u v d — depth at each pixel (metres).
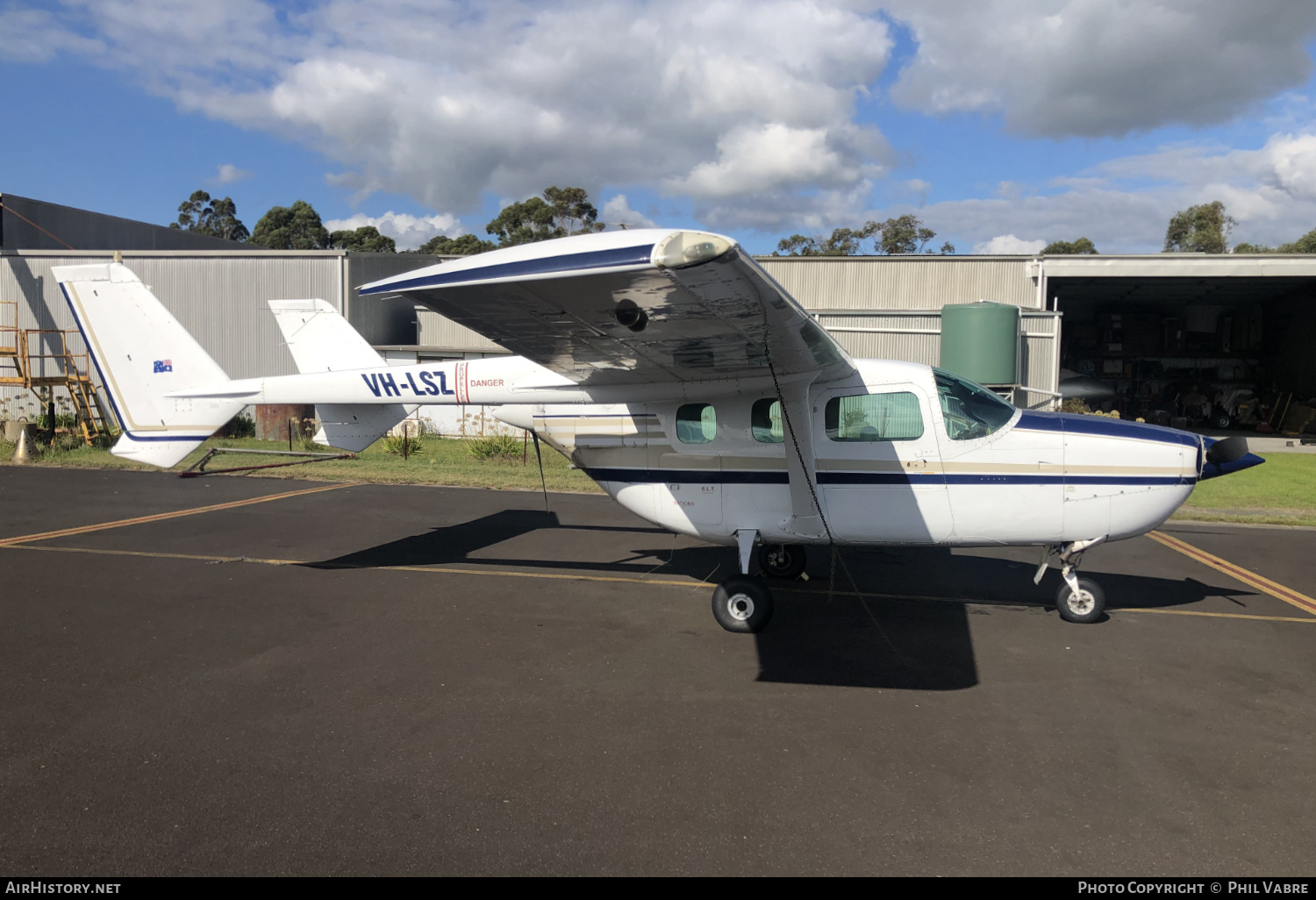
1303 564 8.36
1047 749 4.13
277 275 21.39
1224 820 3.46
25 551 8.40
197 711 4.49
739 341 5.12
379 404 7.66
